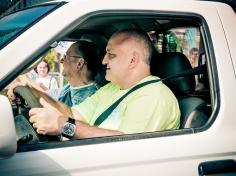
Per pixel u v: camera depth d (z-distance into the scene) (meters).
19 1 4.64
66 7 1.92
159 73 2.30
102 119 2.17
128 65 2.28
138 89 2.22
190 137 2.03
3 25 2.12
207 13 2.24
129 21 2.23
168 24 2.31
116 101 2.22
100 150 1.87
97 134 1.99
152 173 1.91
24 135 1.91
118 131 2.06
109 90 2.27
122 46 2.29
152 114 2.14
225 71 2.17
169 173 1.94
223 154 2.05
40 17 1.89
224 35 2.24
